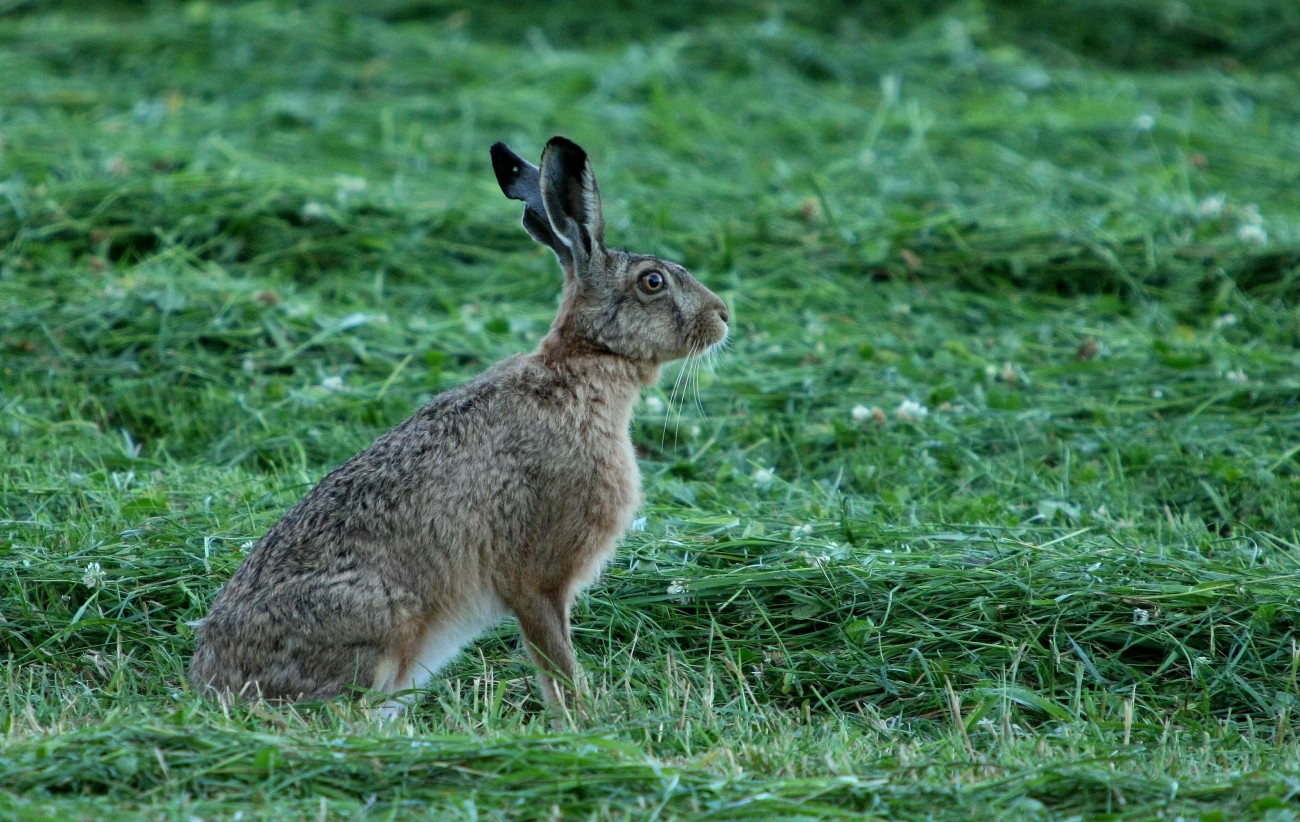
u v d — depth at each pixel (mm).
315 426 15312
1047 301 18750
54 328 16797
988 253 19391
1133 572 11906
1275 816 8164
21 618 11516
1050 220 20266
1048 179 22219
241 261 19125
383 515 10305
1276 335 17609
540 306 18406
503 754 8703
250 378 16312
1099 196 21719
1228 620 11383
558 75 26141
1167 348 16891
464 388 10969
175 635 11484
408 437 10633
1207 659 11078
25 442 14641
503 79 25984
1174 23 28734
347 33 27250
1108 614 11508
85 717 9898
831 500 13859
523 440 10648
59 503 13336
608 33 28438
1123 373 16703
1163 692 11000
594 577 11031
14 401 15375
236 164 21234
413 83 25844
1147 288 18750
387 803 8328
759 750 9312
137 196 19750
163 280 17781
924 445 15008
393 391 16031
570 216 11023
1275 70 28031
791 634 11656
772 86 26266
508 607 10797
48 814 7824
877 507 13695
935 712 10797
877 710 10773
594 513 10766
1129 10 28922
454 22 28547
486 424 10656
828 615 11688
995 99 25938
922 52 27625
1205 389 16234
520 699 10953
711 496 14078
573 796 8414
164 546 12352
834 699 10992
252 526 12711
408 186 21516
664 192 21578
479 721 10250
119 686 10539
